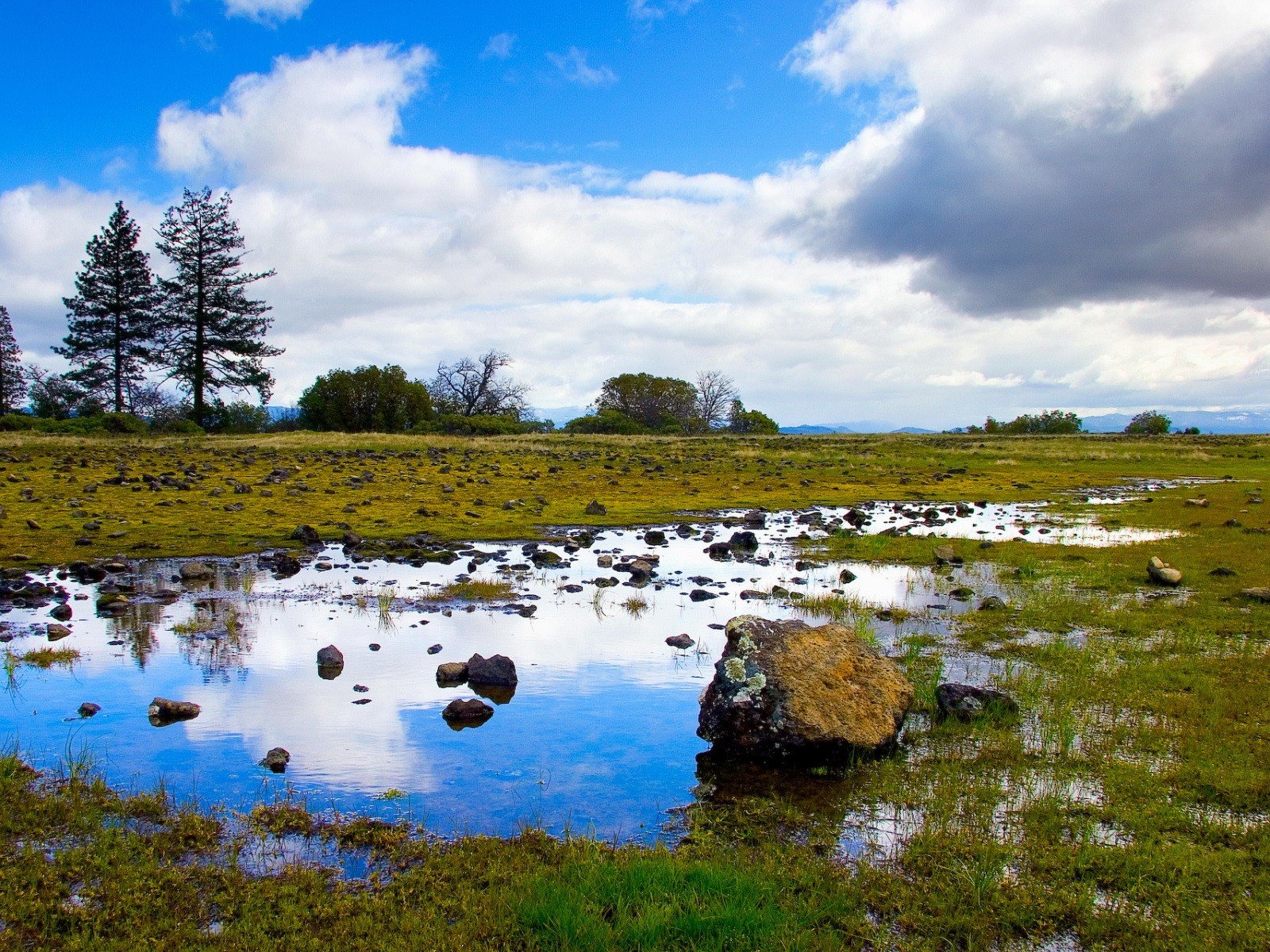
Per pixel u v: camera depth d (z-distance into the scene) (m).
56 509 22.58
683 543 21.06
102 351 74.31
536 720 9.11
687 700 9.80
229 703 9.55
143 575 16.22
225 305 74.00
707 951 5.08
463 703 9.20
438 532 21.44
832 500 30.02
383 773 7.77
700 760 8.09
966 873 5.98
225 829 6.62
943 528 23.67
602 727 8.94
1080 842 6.43
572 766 7.94
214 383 75.38
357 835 6.51
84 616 13.26
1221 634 12.06
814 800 7.23
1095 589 15.23
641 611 14.00
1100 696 9.48
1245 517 24.28
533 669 10.93
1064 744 8.09
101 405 74.88
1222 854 6.21
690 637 12.23
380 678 10.49
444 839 6.56
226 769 7.80
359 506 24.97
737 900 5.54
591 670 10.91
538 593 15.28
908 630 12.52
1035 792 7.25
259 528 20.92
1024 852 6.30
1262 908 5.55
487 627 12.98
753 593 15.05
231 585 15.52
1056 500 30.58
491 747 8.37
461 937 5.23
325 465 36.12
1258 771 7.51
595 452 48.22
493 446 50.41
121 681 10.23
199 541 19.30
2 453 37.00
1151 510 26.81
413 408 73.75
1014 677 10.24
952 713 8.91
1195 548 19.03
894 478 37.50
